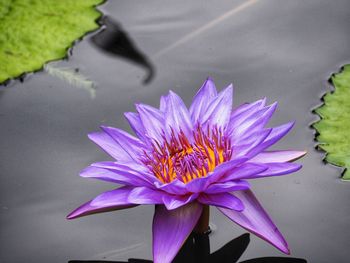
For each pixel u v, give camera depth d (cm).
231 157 56
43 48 73
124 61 73
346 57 71
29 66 72
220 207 56
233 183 54
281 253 57
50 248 58
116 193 56
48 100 70
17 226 60
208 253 58
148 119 59
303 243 57
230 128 58
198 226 58
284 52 72
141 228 59
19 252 58
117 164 56
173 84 70
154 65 72
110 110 68
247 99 67
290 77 69
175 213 55
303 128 65
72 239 59
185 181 56
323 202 60
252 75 70
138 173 55
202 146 58
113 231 59
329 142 63
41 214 61
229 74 70
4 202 62
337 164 61
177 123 58
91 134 58
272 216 59
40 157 65
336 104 65
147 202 54
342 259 56
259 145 56
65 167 64
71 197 62
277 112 66
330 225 58
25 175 64
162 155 57
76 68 73
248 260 57
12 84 72
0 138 67
